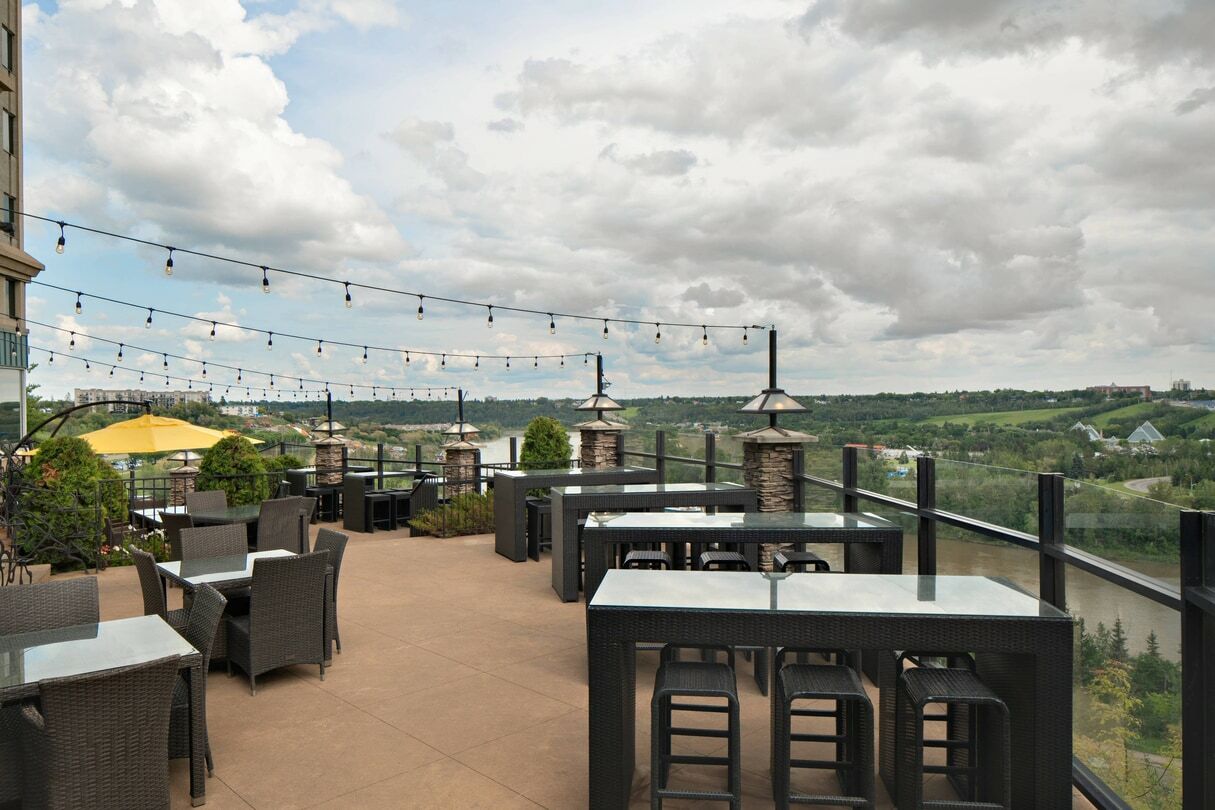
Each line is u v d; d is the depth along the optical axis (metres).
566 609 6.94
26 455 9.46
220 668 5.33
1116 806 3.33
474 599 7.32
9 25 17.41
